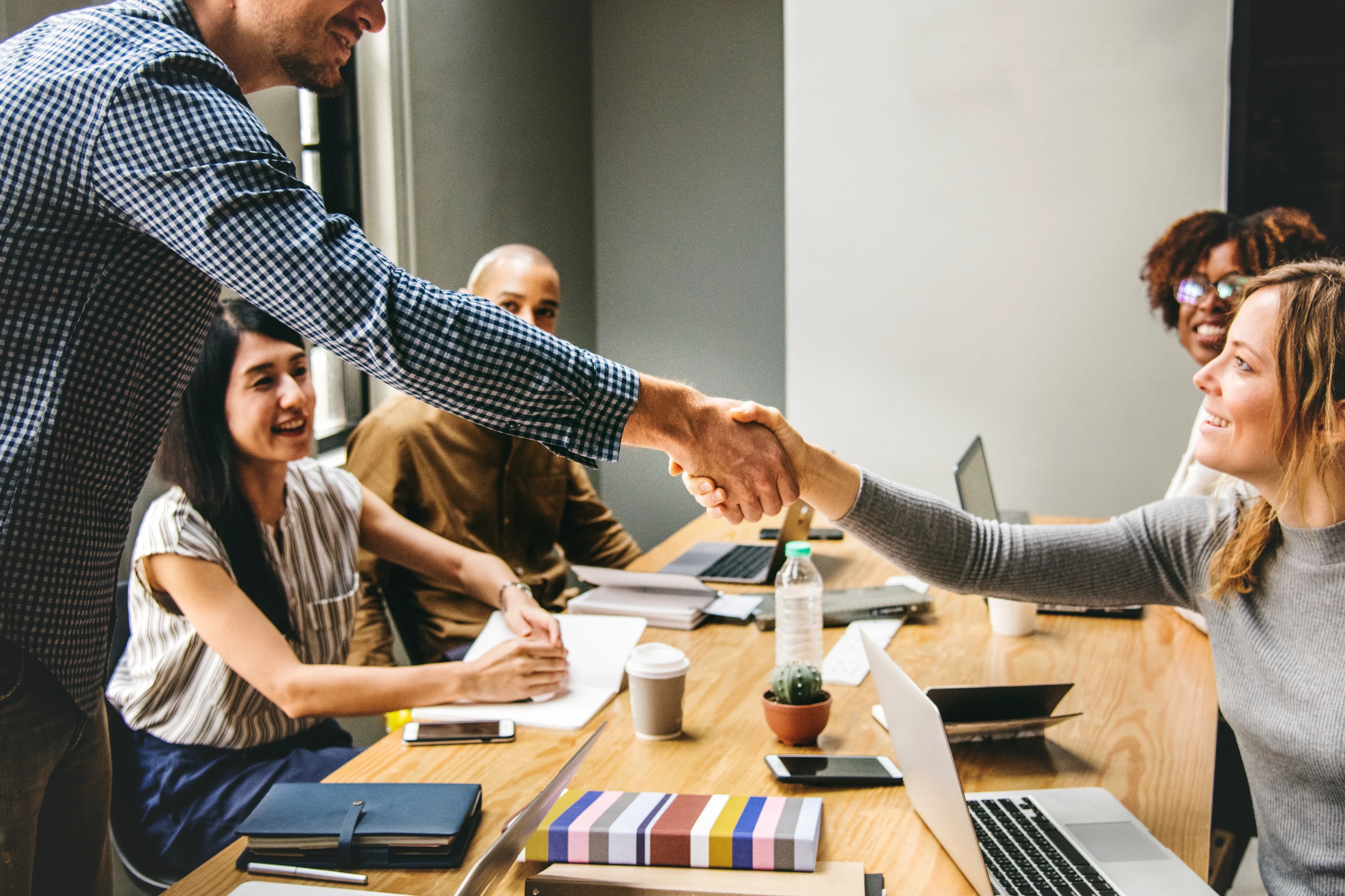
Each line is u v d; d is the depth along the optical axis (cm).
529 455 232
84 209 92
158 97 90
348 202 279
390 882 95
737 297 397
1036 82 317
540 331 104
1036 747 124
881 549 131
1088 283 320
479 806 108
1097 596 131
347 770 119
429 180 291
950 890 91
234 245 90
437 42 292
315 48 106
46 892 109
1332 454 105
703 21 388
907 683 94
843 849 98
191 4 102
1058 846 98
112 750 149
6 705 96
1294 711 109
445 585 201
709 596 182
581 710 135
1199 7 304
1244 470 112
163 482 149
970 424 334
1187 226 240
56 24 97
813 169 338
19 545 95
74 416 97
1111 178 314
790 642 153
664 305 405
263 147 94
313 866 98
